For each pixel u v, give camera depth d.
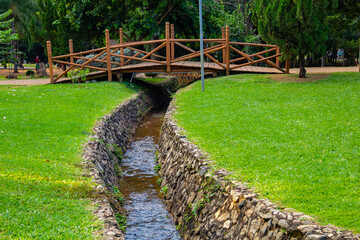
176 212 9.00
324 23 19.03
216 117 12.88
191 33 33.56
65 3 32.56
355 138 9.01
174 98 19.06
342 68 25.53
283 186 6.53
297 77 20.66
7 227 5.52
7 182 7.27
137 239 8.07
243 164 7.96
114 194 9.64
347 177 6.70
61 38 32.12
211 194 7.36
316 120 11.01
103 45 39.41
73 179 8.17
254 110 13.27
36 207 6.39
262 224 5.66
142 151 15.09
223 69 24.08
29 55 63.97
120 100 19.94
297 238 5.01
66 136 11.65
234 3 42.84
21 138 10.91
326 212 5.46
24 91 20.08
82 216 6.34
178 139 10.91
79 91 20.61
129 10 30.69
